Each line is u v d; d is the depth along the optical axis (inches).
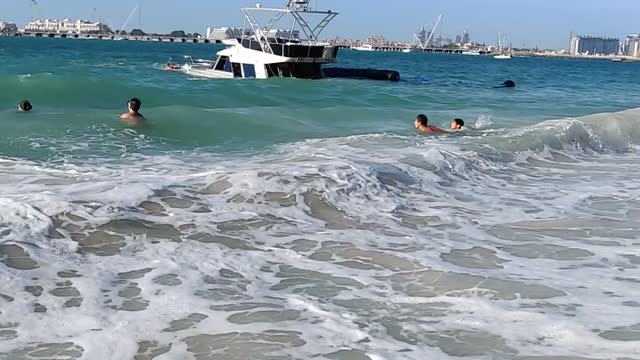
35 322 179.6
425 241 271.7
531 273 236.7
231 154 459.2
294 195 314.7
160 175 348.8
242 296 205.0
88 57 2346.2
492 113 853.8
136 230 255.8
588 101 1213.1
